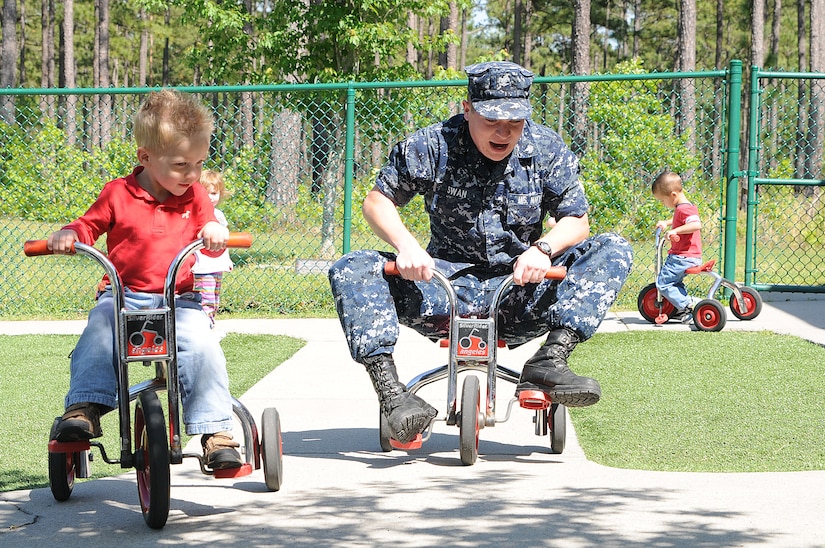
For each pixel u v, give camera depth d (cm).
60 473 371
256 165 1120
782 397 571
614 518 346
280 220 1109
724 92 988
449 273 430
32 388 614
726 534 326
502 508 360
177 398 342
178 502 379
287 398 584
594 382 396
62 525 349
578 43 2902
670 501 367
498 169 421
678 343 766
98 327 357
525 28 4712
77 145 1188
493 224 427
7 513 364
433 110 1073
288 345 773
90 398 349
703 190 1159
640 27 5062
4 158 1159
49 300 1033
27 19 5894
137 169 368
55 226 1222
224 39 1608
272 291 1030
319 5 1498
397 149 429
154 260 359
